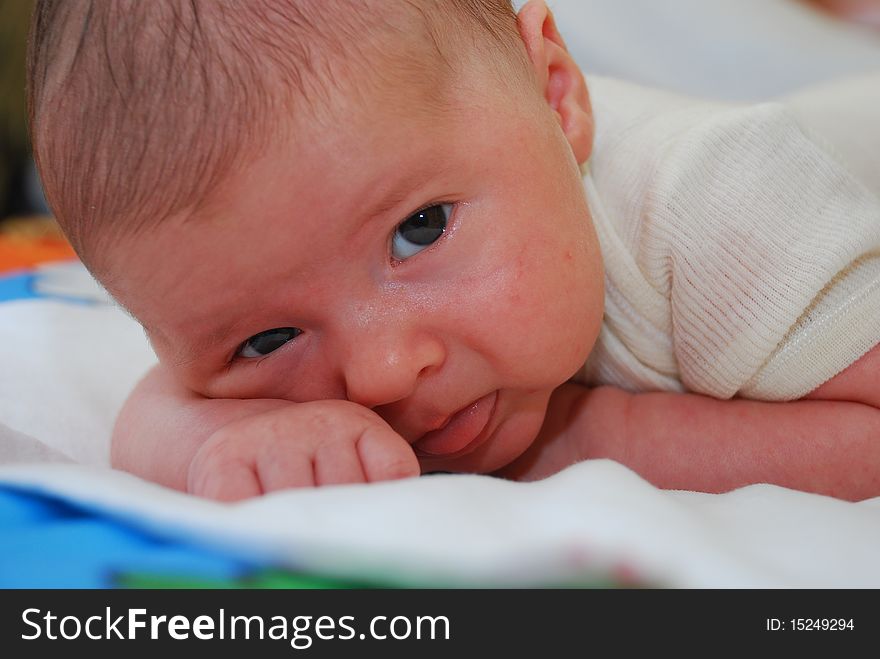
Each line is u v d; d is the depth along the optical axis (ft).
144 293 2.50
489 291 2.51
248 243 2.32
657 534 1.50
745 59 6.92
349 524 1.53
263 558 1.49
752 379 2.98
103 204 2.41
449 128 2.48
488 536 1.51
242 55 2.32
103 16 2.42
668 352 3.18
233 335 2.54
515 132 2.62
